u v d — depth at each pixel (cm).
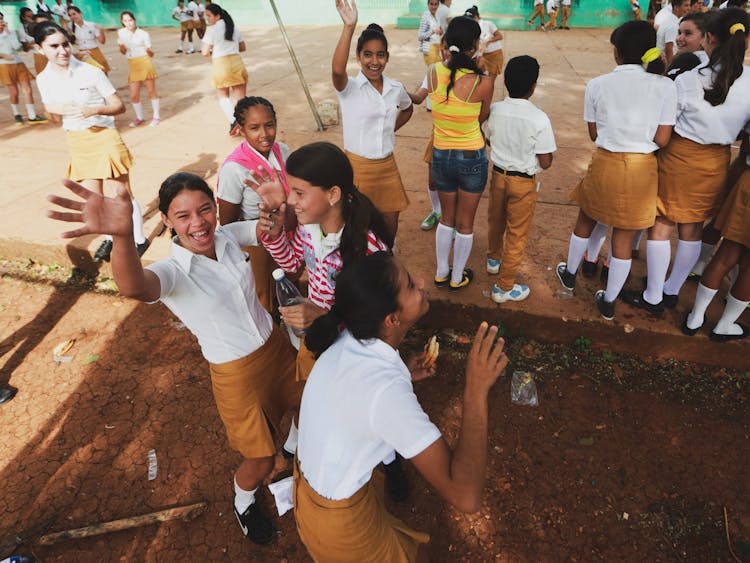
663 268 337
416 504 275
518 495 277
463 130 314
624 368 351
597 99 309
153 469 296
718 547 251
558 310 363
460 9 1761
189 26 1441
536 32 1590
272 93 936
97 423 325
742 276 305
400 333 162
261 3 1912
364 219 204
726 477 281
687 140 301
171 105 897
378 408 141
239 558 254
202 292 200
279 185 223
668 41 638
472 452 139
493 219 361
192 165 626
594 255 389
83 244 464
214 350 213
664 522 262
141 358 375
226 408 224
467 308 374
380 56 326
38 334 402
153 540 262
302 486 167
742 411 318
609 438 305
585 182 334
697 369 346
